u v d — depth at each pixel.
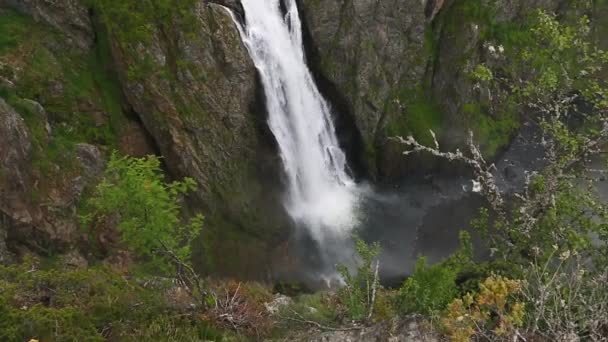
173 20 17.34
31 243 13.28
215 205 18.45
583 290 8.07
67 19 16.47
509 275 10.56
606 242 9.97
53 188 14.16
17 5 15.94
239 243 18.50
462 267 11.57
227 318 8.77
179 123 17.48
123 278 9.66
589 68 11.29
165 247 8.89
